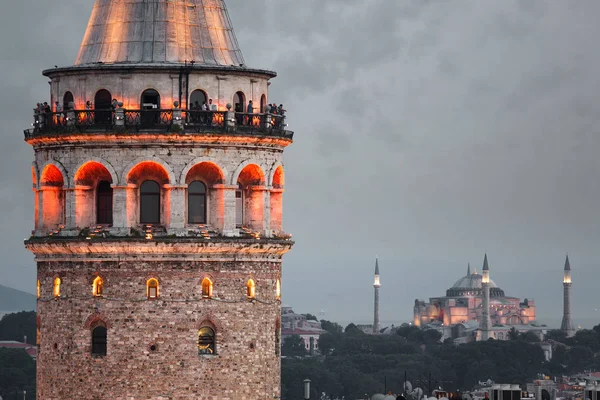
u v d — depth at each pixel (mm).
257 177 177875
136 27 178750
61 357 174375
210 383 173875
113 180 172250
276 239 177875
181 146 172750
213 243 172750
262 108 180375
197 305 173375
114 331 172500
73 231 173375
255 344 176375
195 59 178375
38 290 178000
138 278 172375
